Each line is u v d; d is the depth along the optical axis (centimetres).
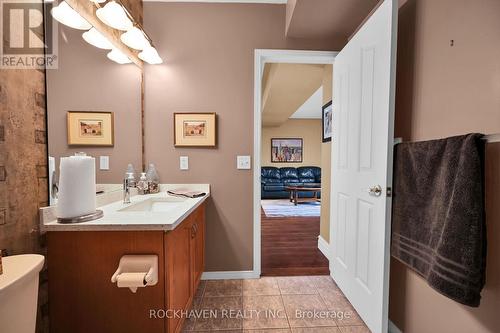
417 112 123
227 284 193
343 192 175
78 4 122
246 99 195
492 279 85
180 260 124
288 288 188
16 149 91
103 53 147
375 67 134
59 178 104
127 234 102
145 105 191
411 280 125
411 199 115
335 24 178
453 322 100
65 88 117
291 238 309
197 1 192
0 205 85
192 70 193
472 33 92
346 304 167
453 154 91
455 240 87
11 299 67
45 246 103
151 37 190
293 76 317
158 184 192
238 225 200
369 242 140
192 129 193
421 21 120
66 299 104
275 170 715
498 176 84
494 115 84
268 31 194
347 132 168
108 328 105
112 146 155
